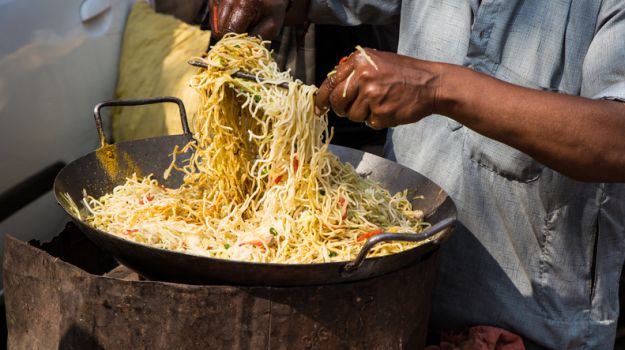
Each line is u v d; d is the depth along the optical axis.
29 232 2.94
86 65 3.16
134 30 3.37
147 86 3.28
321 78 3.53
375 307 1.75
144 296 1.65
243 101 2.07
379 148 3.65
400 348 1.86
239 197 2.14
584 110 1.66
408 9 2.33
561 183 2.08
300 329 1.68
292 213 2.04
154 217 2.09
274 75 2.03
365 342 1.77
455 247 2.28
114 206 2.12
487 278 2.25
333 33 3.40
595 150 1.67
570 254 2.17
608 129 1.66
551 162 1.73
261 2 2.25
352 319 1.72
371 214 2.14
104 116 3.35
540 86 2.05
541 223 2.16
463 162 2.20
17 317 1.89
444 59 2.23
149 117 3.25
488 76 1.71
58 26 2.97
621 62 1.76
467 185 2.20
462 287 2.29
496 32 2.07
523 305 2.22
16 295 1.87
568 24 2.00
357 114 1.71
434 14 2.25
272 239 1.94
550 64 2.03
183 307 1.64
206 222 2.06
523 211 2.15
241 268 1.60
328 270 1.62
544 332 2.22
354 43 3.43
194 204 2.16
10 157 2.81
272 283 1.65
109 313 1.68
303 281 1.64
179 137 2.35
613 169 1.70
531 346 2.29
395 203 2.20
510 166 2.09
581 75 2.00
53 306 1.77
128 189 2.20
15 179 2.84
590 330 2.24
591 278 2.22
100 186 2.20
